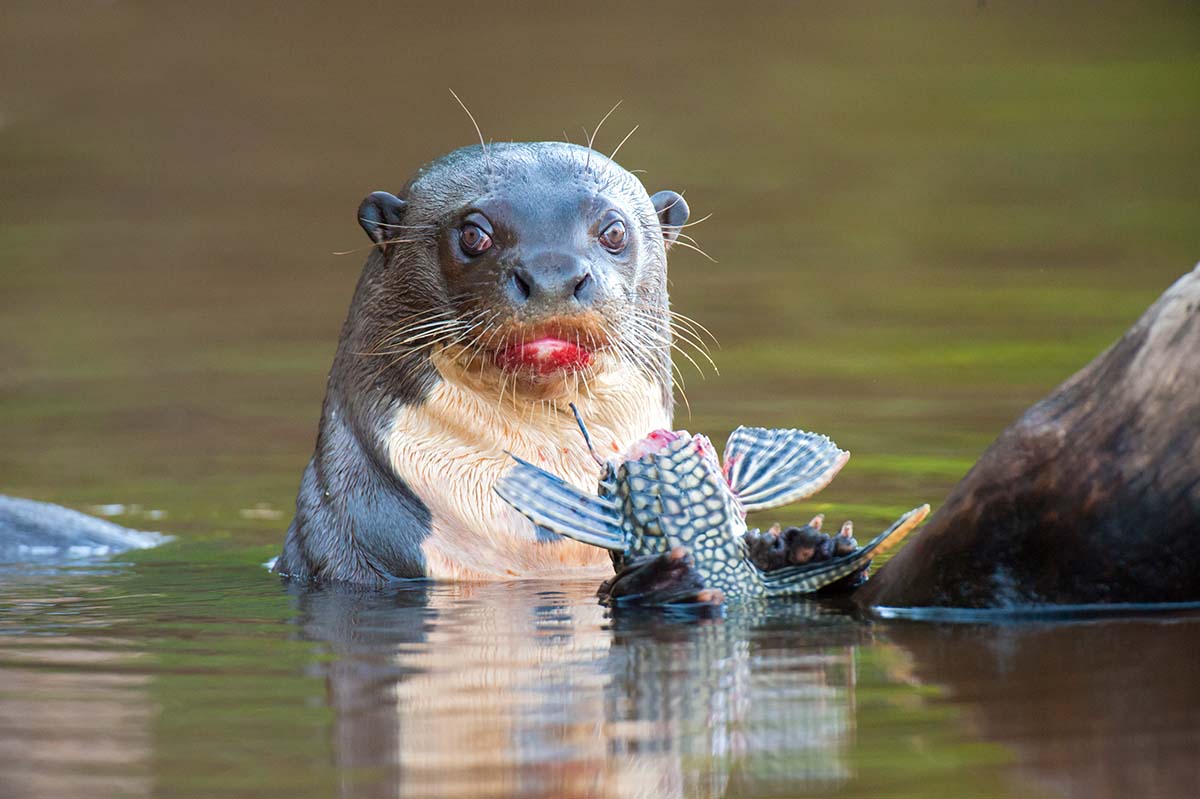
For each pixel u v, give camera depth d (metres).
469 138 50.47
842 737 9.34
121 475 22.56
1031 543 12.00
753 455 13.52
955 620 12.04
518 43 65.56
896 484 19.58
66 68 59.31
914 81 59.16
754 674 10.73
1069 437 11.80
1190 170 46.34
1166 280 34.44
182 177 47.81
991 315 31.67
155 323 33.03
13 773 9.09
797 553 13.22
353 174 47.47
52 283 36.75
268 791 8.71
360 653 11.95
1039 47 64.75
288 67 61.00
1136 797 8.23
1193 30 66.38
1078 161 48.00
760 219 41.97
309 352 30.28
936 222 41.34
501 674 11.05
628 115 54.06
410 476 16.12
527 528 15.97
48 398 27.16
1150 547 11.70
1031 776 8.59
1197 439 11.36
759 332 30.62
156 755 9.37
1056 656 10.71
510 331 14.76
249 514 20.34
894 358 28.02
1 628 13.16
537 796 8.55
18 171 48.16
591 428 16.30
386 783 8.77
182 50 62.66
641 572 12.79
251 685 10.93
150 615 13.82
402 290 16.23
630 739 9.43
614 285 14.91
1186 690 9.81
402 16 70.44
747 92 57.75
